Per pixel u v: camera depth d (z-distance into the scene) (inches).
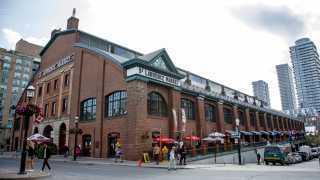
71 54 1584.6
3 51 3545.8
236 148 1466.5
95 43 1628.9
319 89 6122.1
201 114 1533.0
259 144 1761.8
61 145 1499.8
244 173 673.0
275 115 2657.5
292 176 593.9
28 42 3912.4
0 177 542.3
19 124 2000.5
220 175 625.0
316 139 3043.8
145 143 1102.4
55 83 1702.8
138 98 1117.7
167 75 1290.6
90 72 1408.7
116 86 1233.4
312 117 4325.8
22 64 3690.9
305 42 6456.7
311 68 6304.1
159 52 1250.6
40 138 994.1
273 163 1289.4
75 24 1711.4
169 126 1264.8
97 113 1290.6
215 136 1432.1
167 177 585.3
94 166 879.7
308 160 1705.2
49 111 1674.5
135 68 1146.0
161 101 1274.6
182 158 949.8
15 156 1441.9
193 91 1499.8
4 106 3412.9
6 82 3484.3
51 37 1831.9
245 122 2034.9
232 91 2260.1
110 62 1299.2
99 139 1240.8
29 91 689.0
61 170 737.0
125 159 1081.4
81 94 1429.6
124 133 1128.8
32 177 549.6
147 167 870.4
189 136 1336.1
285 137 2628.0
